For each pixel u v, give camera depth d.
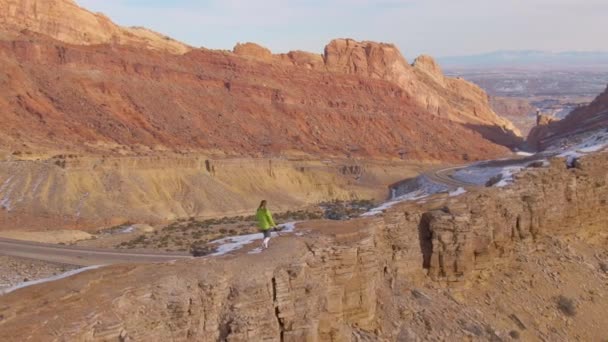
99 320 17.89
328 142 155.00
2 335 16.30
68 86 124.31
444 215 29.80
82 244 55.72
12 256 42.47
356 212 89.00
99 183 89.00
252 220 83.06
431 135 179.25
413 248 29.16
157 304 19.55
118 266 21.78
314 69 191.00
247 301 20.78
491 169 107.56
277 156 132.25
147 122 127.75
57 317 17.52
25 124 106.81
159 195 94.06
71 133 109.88
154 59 151.50
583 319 30.83
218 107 149.12
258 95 162.12
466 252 29.98
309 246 24.09
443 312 27.50
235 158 117.75
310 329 21.78
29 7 142.25
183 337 19.67
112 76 135.50
